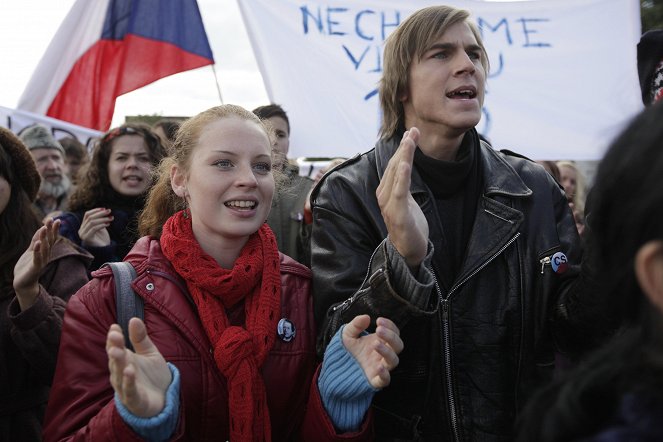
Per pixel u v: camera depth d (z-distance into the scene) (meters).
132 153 3.46
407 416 1.90
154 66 4.04
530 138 3.78
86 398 1.65
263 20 3.78
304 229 3.23
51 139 4.12
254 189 1.83
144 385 1.43
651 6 11.33
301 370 1.83
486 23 3.86
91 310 1.74
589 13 3.86
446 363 1.89
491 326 1.92
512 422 1.90
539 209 2.01
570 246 2.01
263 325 1.76
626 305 0.90
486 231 1.96
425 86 1.98
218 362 1.68
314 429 1.68
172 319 1.73
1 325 2.24
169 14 4.05
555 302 1.95
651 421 0.81
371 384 1.59
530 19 3.86
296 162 5.02
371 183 2.02
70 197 3.55
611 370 0.91
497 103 3.81
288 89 3.73
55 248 2.42
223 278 1.75
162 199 2.11
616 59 3.83
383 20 3.79
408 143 1.57
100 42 4.05
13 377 2.24
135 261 1.84
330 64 3.76
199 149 1.85
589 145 3.77
